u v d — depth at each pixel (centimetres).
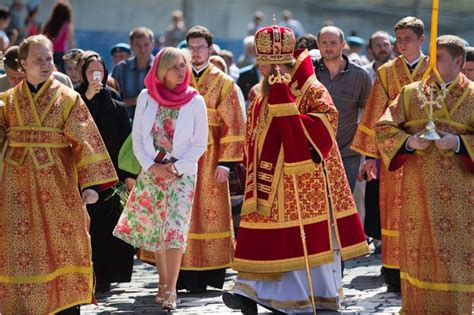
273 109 1452
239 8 4178
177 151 1583
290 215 1477
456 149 1369
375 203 1977
